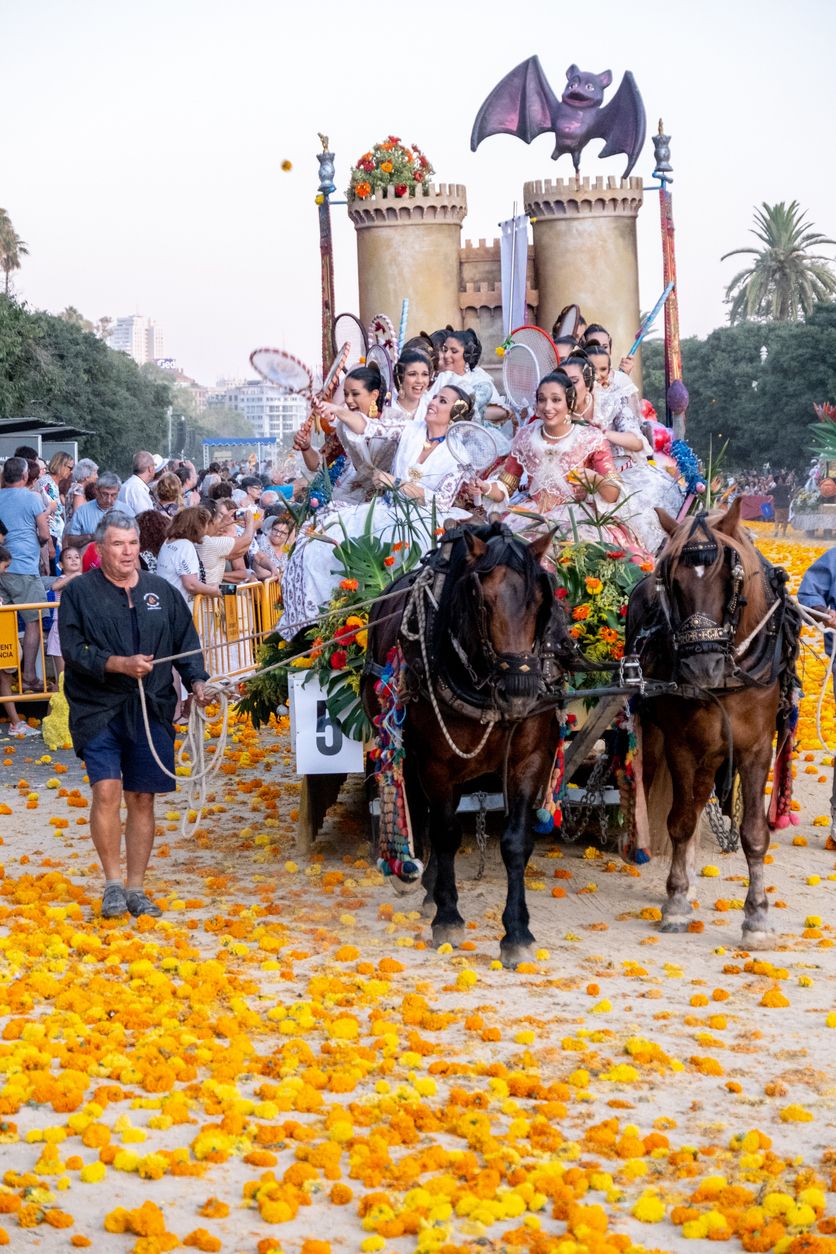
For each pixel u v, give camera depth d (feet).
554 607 24.17
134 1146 17.34
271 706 32.30
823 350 215.92
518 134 61.31
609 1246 14.79
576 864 31.42
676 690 24.91
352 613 28.94
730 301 261.03
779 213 257.96
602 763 29.91
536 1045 20.74
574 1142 17.46
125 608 27.25
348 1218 15.81
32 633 48.62
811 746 43.06
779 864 31.45
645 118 59.31
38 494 50.26
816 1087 19.24
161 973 23.44
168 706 27.61
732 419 232.73
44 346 217.77
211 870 30.83
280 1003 22.35
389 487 31.37
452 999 22.66
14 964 23.58
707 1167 16.90
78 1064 19.44
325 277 57.52
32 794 38.83
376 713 27.73
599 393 36.19
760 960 24.52
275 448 257.96
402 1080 19.33
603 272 60.39
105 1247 15.21
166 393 304.50
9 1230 15.47
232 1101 18.17
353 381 33.45
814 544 121.80
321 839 33.40
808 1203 15.80
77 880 30.50
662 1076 19.56
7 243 247.29
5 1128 17.66
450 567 24.35
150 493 57.00
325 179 57.57
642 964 24.67
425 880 27.94
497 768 25.17
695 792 26.61
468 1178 16.51
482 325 62.44
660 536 34.53
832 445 39.45
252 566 60.85
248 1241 15.34
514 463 32.04
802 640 30.81
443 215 60.23
